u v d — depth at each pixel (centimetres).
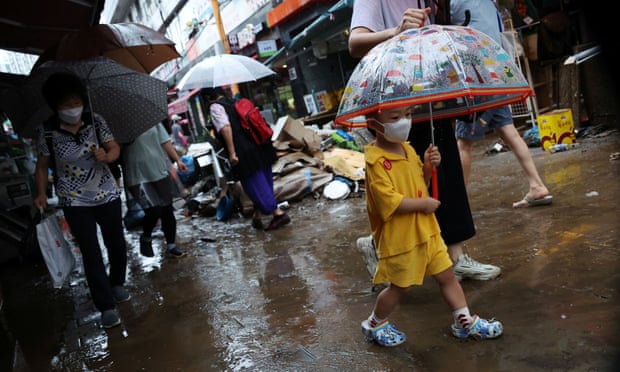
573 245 299
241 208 703
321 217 574
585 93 653
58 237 387
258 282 386
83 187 362
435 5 288
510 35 557
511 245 327
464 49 207
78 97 343
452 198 279
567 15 738
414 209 215
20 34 649
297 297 333
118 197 386
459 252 291
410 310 271
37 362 320
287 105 1662
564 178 461
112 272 409
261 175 559
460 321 226
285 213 583
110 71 417
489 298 261
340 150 808
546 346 203
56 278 381
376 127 219
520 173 536
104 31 414
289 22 1409
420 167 237
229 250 519
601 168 461
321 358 238
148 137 507
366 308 286
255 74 607
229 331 301
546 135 609
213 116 539
